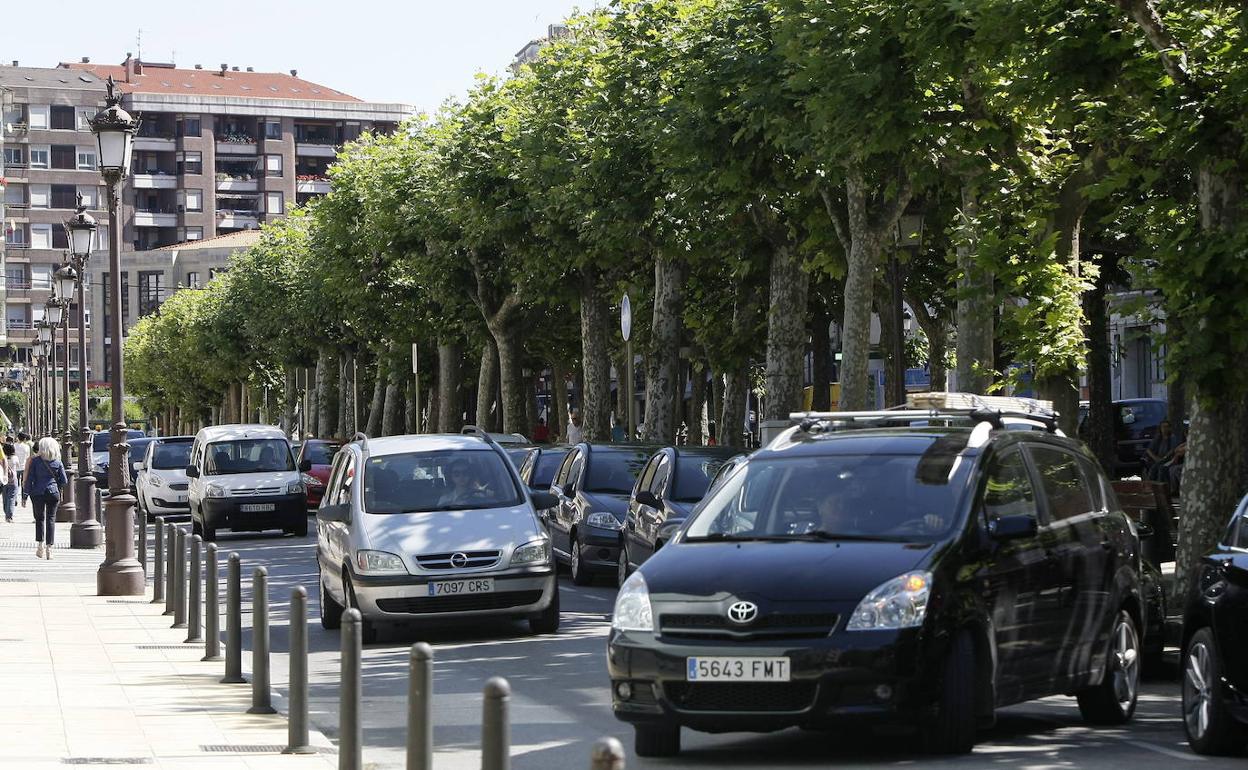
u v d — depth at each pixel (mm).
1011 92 28750
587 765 16953
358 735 14227
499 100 71188
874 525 17094
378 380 125375
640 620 16438
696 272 69125
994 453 18031
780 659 15742
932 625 15828
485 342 88188
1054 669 17812
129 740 18188
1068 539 18500
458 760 17531
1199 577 17172
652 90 53969
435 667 25406
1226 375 26641
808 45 35312
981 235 35719
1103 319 56500
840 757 16625
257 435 64812
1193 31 27828
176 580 31422
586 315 71500
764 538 17250
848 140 35281
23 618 33031
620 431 84375
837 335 72312
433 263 84312
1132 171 29906
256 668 20406
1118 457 71188
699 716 15977
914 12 30828
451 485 30328
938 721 16062
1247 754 16781
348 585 28953
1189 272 26406
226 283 169375
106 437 105500
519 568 28719
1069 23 27516
